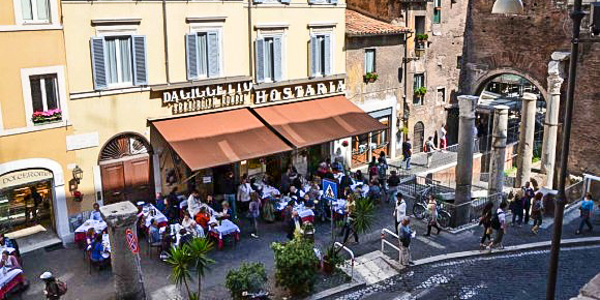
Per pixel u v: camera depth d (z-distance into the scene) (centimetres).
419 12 3184
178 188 2322
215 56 2327
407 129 3272
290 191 2350
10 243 1823
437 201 2350
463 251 2048
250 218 2173
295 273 1653
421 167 3086
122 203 1647
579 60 2983
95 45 2008
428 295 1719
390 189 2542
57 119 1975
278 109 2569
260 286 1585
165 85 2188
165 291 1738
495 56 3422
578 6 1105
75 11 1956
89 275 1828
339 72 2820
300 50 2642
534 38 3228
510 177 3225
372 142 3130
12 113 1883
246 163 2533
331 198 1841
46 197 2089
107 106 2080
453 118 3634
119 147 2148
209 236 2038
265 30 2484
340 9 2755
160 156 2244
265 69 2525
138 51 2114
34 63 1898
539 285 1780
